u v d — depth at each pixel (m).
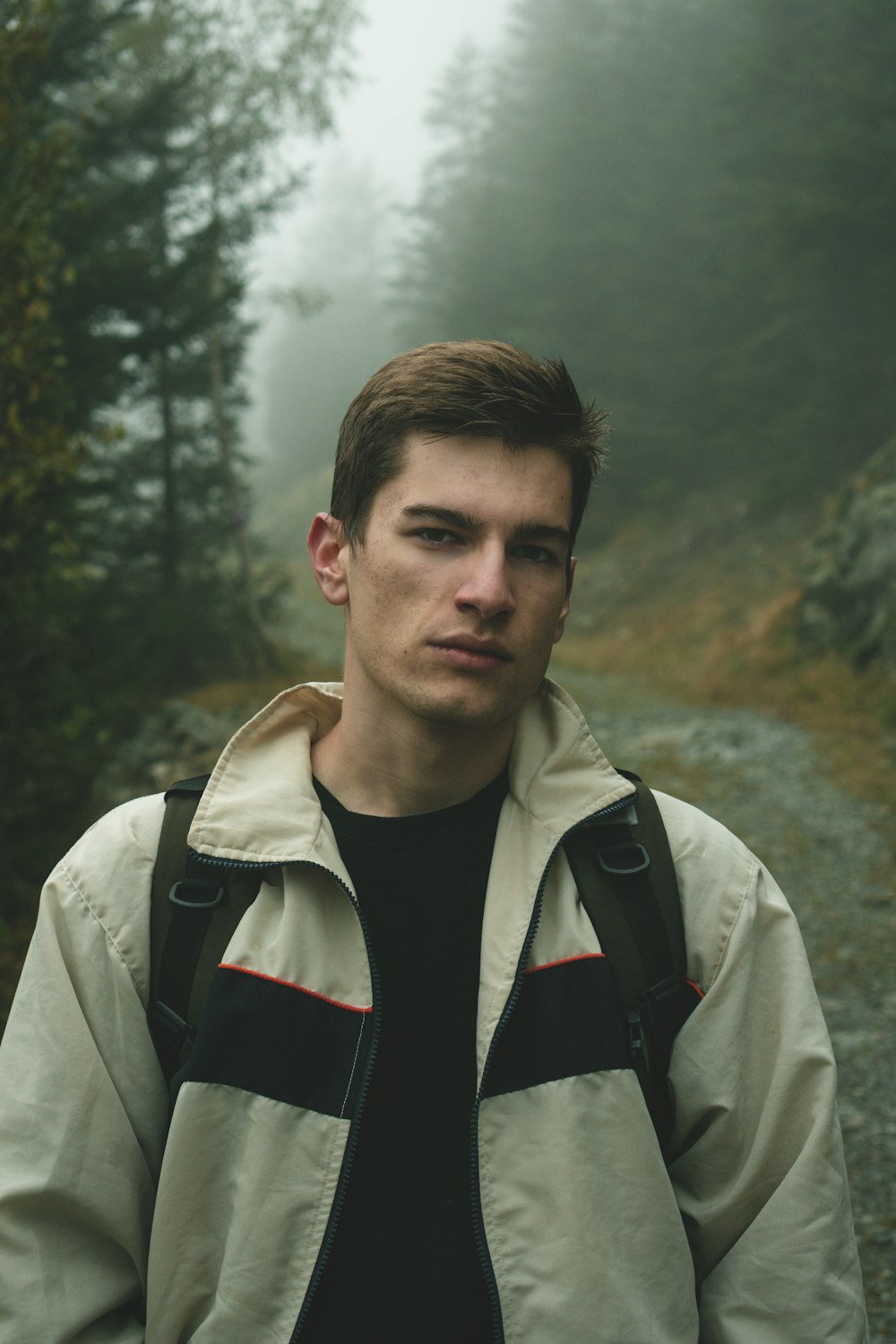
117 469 15.10
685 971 1.07
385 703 1.09
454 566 1.02
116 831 1.09
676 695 14.70
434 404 1.02
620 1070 0.98
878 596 12.83
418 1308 0.96
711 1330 1.02
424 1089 1.01
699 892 1.09
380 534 1.05
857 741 10.00
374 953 1.04
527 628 1.03
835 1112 1.05
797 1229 1.01
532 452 1.03
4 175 4.18
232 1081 0.96
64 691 4.81
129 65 14.48
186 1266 0.96
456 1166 0.99
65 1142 0.97
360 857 1.09
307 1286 0.93
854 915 5.64
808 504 20.08
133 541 15.75
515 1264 0.94
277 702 1.16
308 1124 0.96
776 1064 1.06
